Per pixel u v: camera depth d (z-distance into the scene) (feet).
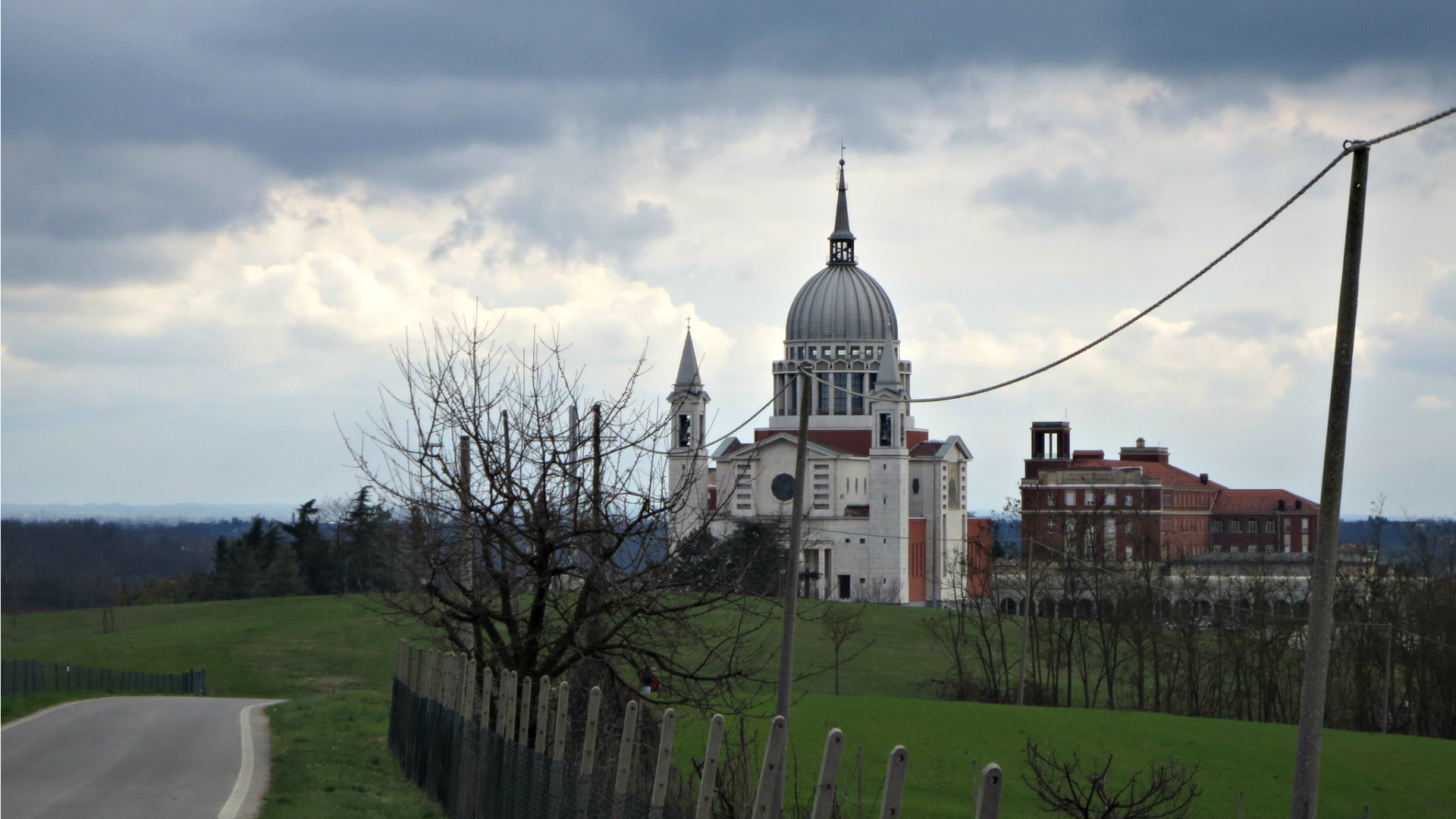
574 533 103.86
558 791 68.59
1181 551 563.89
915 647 466.29
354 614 536.42
